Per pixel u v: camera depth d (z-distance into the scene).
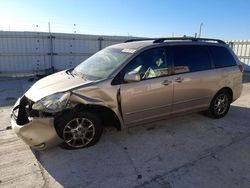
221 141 4.38
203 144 4.25
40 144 3.59
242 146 4.19
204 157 3.80
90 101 3.76
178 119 5.41
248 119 5.55
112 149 4.00
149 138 4.43
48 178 3.23
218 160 3.71
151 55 4.37
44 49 13.41
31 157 3.73
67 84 3.95
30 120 3.57
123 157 3.76
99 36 14.64
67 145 3.84
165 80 4.41
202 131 4.80
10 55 12.74
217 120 5.43
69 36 13.87
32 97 3.78
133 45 4.61
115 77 3.99
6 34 12.45
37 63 13.41
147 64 4.30
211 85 5.12
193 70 4.83
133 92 4.09
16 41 12.72
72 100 3.69
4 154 3.81
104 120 4.18
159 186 3.08
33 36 13.00
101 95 3.86
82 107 3.77
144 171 3.40
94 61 4.76
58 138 3.66
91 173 3.34
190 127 4.98
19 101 4.00
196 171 3.41
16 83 10.59
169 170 3.43
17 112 3.91
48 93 3.70
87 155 3.79
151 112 4.40
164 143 4.25
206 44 5.19
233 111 6.18
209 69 5.09
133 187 3.06
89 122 3.91
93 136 4.00
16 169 3.42
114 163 3.59
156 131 4.75
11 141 4.30
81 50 14.38
